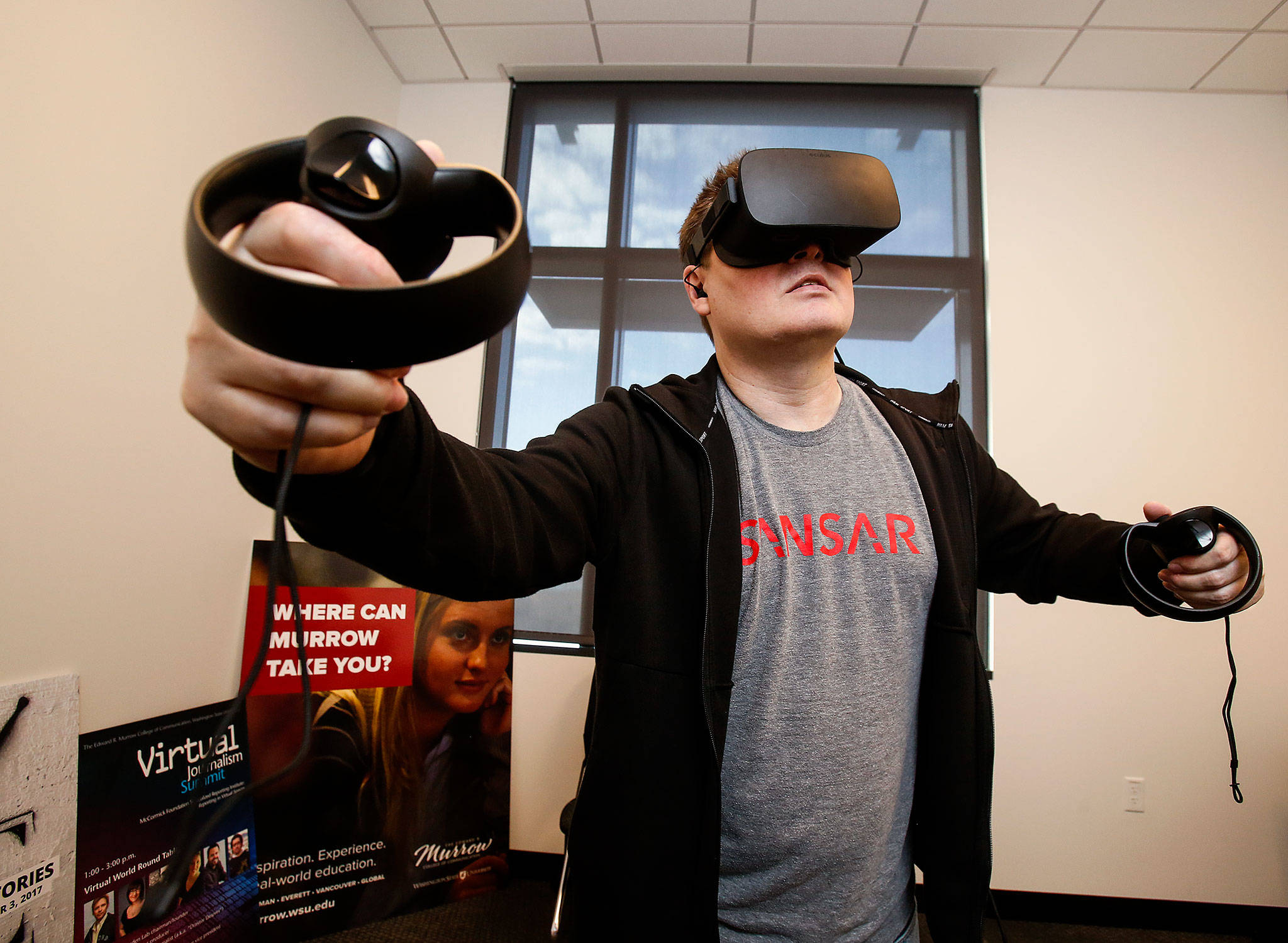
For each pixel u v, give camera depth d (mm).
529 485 505
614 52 2316
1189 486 2105
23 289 1135
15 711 1125
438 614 2008
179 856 198
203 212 249
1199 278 2217
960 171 2340
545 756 2080
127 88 1329
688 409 688
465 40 2285
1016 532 836
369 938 1708
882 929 655
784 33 2188
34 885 1143
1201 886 1927
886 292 2291
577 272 2389
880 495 696
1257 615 2025
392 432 343
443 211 307
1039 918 1935
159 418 1431
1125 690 2023
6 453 1112
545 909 1857
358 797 1804
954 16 2082
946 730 688
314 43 1958
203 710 1550
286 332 243
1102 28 2092
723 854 631
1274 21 2023
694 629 617
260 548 1770
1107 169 2303
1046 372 2193
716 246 708
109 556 1314
